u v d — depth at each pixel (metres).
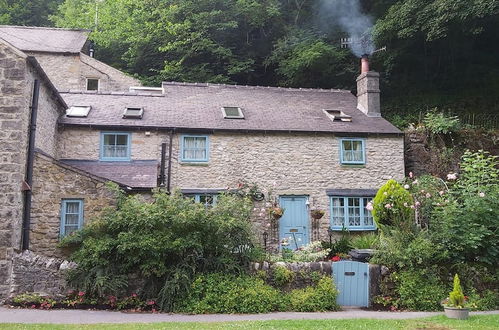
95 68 22.66
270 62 26.89
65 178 11.80
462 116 22.45
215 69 27.17
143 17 27.78
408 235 10.99
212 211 10.57
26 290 9.73
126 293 9.72
